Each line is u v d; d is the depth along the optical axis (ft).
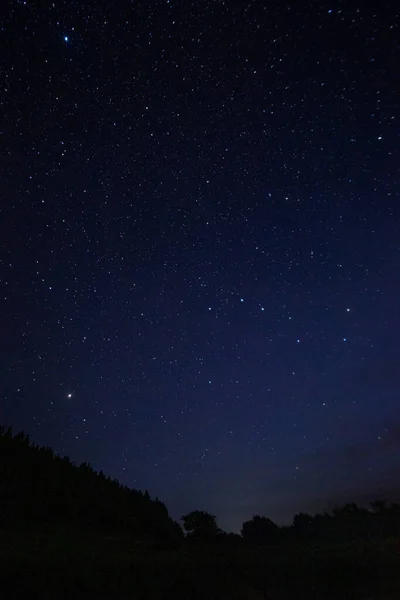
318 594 38.55
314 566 43.70
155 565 40.19
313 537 71.10
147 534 69.15
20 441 84.12
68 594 32.01
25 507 63.57
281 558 46.88
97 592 33.17
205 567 41.86
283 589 39.83
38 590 31.04
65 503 68.28
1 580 31.09
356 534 70.33
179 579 38.60
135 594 34.68
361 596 37.58
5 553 38.34
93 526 66.18
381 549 51.88
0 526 55.52
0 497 63.00
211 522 71.72
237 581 40.42
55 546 48.62
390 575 42.37
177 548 57.36
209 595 37.19
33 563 34.65
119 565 38.45
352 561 45.21
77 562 36.83
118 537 62.69
